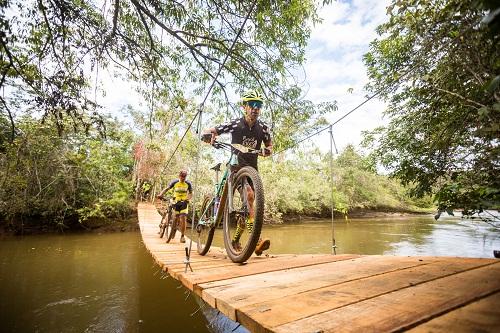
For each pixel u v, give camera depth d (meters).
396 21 3.90
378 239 11.20
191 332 3.57
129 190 15.04
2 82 3.09
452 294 1.19
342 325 0.94
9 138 6.67
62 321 3.93
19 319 3.99
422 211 28.27
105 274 6.34
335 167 24.66
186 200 5.57
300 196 20.53
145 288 5.36
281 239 11.77
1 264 7.29
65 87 3.49
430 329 0.88
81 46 3.90
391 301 1.15
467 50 2.75
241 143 2.60
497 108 1.73
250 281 1.69
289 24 4.15
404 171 5.25
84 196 13.23
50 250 9.22
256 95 2.54
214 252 3.45
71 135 11.34
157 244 5.11
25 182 10.53
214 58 4.90
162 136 14.78
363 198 25.44
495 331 0.84
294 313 1.08
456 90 3.50
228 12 4.25
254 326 1.04
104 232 13.69
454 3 2.50
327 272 1.80
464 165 3.87
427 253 8.23
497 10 0.51
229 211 2.51
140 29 4.62
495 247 8.66
